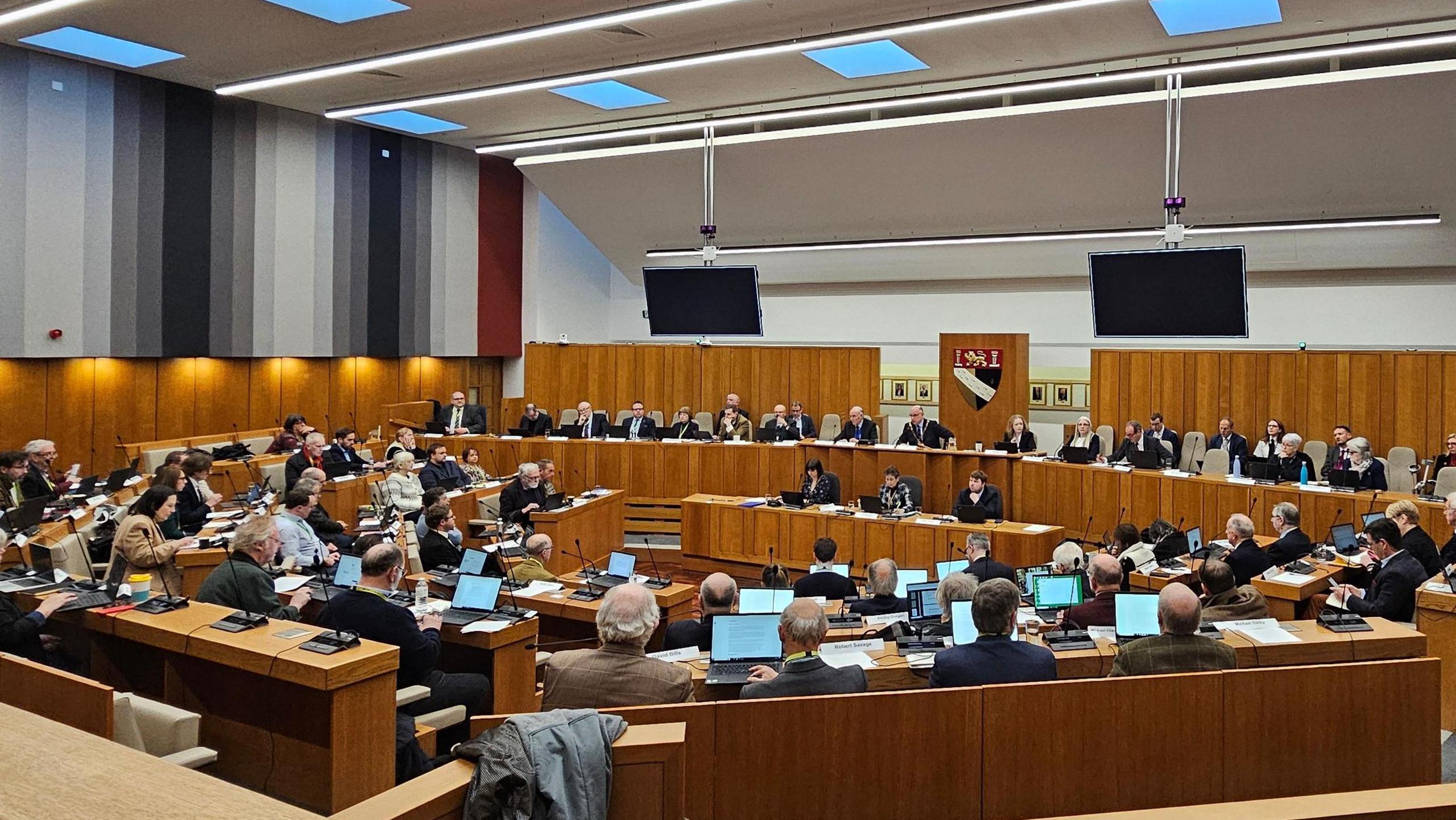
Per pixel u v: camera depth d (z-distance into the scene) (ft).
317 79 43.57
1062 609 21.45
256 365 52.85
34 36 39.96
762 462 44.21
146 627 16.19
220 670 15.80
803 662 14.48
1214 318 39.17
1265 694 14.70
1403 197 41.19
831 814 13.64
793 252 57.47
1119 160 43.47
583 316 68.49
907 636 19.13
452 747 18.63
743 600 20.29
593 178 55.26
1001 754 13.99
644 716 13.14
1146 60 40.88
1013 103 47.55
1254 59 34.91
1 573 19.93
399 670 16.93
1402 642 17.99
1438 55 38.60
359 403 57.67
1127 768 14.33
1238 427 48.06
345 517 36.06
